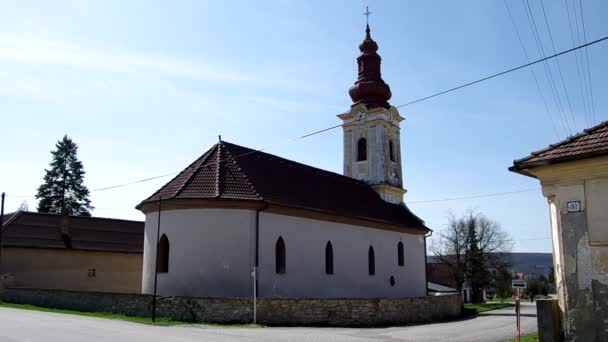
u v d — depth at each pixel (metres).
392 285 43.22
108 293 29.31
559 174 15.14
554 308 15.13
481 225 75.50
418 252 48.16
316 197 38.31
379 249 42.38
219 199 30.75
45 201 73.19
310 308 27.25
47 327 21.09
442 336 23.53
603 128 15.41
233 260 30.39
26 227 44.06
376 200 47.16
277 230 32.75
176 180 33.88
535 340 20.34
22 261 42.09
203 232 30.67
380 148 49.34
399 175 51.38
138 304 27.86
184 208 31.23
